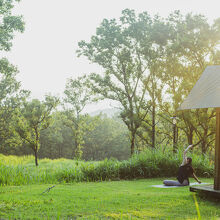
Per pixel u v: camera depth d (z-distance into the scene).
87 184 12.41
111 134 98.38
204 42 26.11
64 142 95.81
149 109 31.64
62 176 14.05
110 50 34.62
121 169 15.12
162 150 17.23
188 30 28.14
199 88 8.49
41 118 40.88
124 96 33.88
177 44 27.28
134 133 32.28
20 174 13.00
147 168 15.15
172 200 7.79
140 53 32.84
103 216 6.00
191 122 25.00
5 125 44.94
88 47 35.72
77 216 6.04
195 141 31.14
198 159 16.09
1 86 43.25
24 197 8.21
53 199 7.92
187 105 8.13
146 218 5.84
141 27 33.09
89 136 94.56
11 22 23.78
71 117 53.22
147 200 7.83
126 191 9.90
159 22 31.12
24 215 5.98
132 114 32.56
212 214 6.28
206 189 8.09
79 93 51.81
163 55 30.20
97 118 56.81
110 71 35.06
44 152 90.19
